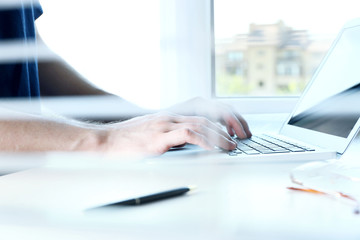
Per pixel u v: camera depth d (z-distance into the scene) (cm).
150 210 40
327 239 32
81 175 58
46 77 112
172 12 119
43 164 64
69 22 123
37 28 120
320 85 89
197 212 39
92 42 123
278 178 53
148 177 55
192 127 66
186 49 121
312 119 84
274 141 80
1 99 89
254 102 123
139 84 122
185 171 57
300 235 33
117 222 36
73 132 65
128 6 122
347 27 91
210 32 120
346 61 84
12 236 36
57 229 35
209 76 122
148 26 121
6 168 62
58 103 107
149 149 63
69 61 123
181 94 120
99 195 47
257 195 45
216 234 33
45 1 122
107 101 105
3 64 93
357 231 34
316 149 69
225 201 42
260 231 34
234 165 61
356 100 73
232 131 87
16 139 62
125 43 122
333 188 46
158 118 70
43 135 63
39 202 45
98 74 122
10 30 94
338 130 72
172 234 34
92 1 122
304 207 41
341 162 56
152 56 122
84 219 37
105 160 62
